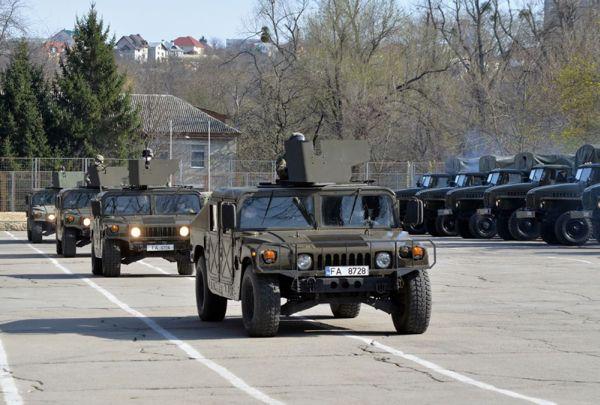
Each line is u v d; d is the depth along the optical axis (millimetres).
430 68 105688
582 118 86250
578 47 98625
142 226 35531
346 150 21719
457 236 66188
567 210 53688
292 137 21703
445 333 20906
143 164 37250
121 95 106750
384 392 14664
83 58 106438
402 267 20062
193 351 18656
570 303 26922
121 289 31438
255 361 17469
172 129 120000
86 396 14562
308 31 103250
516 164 61406
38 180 86938
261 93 106562
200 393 14688
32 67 107188
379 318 23609
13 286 32562
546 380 15594
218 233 22438
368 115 99938
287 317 23828
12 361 17719
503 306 26219
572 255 45812
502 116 106062
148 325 22719
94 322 23312
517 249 50594
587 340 19922
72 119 103688
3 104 102375
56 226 49062
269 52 111375
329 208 21500
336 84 100188
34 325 22766
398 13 103625
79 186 49219
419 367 16781
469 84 109312
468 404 13766
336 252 19891
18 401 14227
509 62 114188
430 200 67188
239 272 20922
